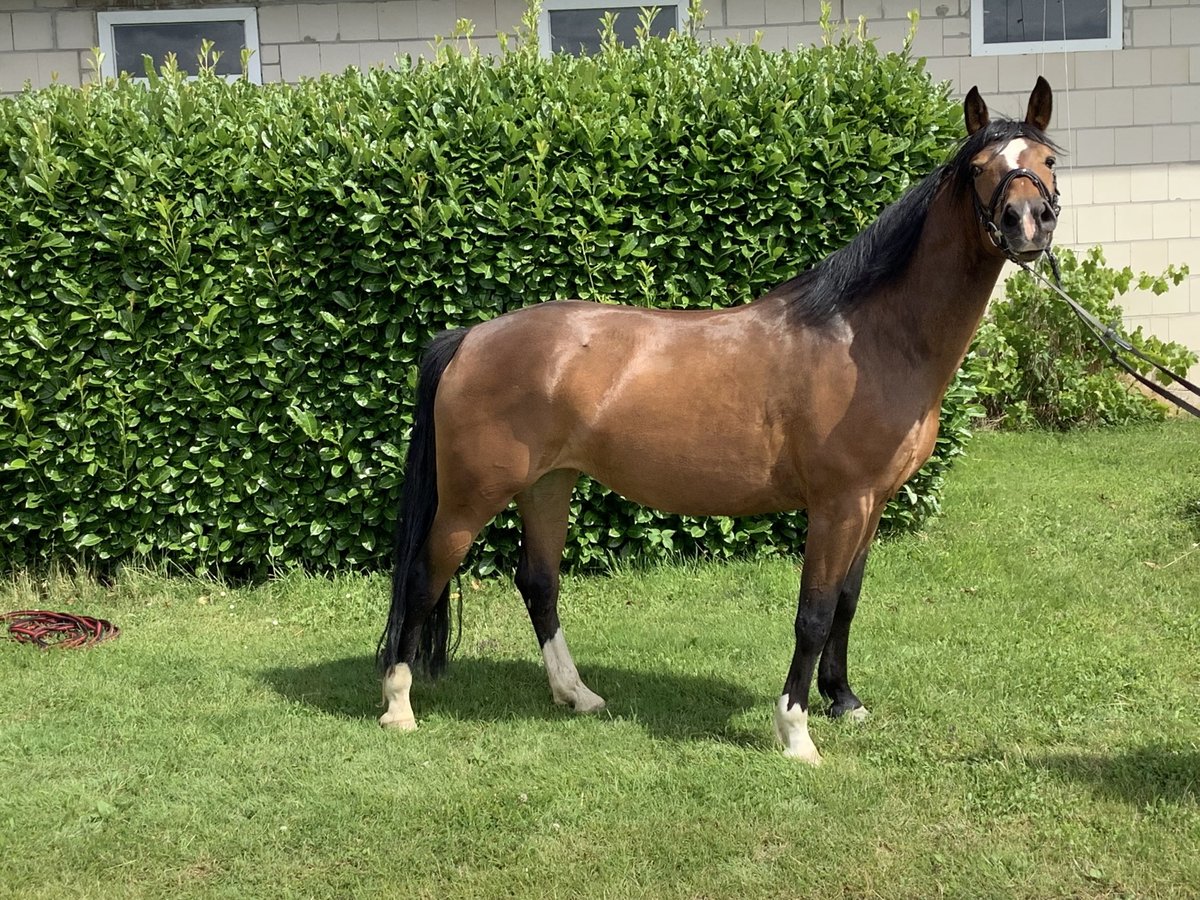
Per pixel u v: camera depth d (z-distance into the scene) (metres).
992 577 5.74
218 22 8.63
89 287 5.59
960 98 9.04
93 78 8.32
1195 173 9.23
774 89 5.68
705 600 5.57
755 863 3.23
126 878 3.20
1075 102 9.12
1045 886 3.07
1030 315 9.05
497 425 3.96
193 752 3.98
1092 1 8.97
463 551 4.14
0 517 5.89
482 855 3.29
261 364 5.70
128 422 5.71
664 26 8.86
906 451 3.70
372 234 5.52
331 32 8.61
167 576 5.96
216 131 5.53
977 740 3.96
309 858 3.29
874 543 6.20
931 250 3.61
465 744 4.06
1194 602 5.34
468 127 5.51
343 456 5.77
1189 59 9.06
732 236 5.70
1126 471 7.68
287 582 5.83
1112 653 4.71
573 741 4.05
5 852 3.31
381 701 4.48
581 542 5.80
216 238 5.54
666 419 3.83
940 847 3.28
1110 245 9.38
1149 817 3.40
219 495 5.83
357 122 5.57
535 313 4.06
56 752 3.99
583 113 5.55
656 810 3.52
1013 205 3.24
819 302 3.76
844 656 4.23
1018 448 8.43
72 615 5.45
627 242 5.58
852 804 3.52
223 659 4.97
